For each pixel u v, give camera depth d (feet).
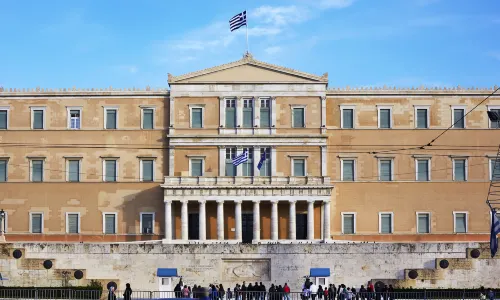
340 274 328.08
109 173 419.13
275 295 290.15
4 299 289.94
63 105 422.00
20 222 416.87
